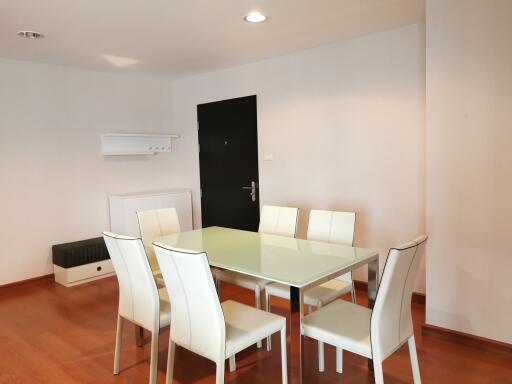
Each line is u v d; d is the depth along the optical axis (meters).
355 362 2.57
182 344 2.09
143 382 2.41
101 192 4.80
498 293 2.55
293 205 4.24
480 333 2.64
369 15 3.04
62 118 4.43
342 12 2.96
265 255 2.47
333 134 3.85
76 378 2.46
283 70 4.16
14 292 4.04
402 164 3.45
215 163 4.99
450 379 2.34
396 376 2.37
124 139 4.95
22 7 2.69
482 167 2.53
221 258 2.42
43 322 3.31
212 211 5.11
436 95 2.64
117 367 2.50
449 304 2.74
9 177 4.07
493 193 2.51
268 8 2.83
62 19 2.93
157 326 2.25
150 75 5.03
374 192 3.64
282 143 4.26
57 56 3.97
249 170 4.62
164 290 2.68
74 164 4.55
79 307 3.63
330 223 2.97
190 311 1.99
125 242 2.20
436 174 2.69
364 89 3.61
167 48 3.76
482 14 2.44
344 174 3.81
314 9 2.88
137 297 2.33
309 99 3.99
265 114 4.38
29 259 4.24
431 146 2.69
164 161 5.43
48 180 4.35
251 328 2.08
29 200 4.21
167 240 2.94
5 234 4.07
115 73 4.85
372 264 2.45
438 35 2.60
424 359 2.56
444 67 2.60
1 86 3.98
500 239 2.51
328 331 2.04
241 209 4.77
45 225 4.34
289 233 3.22
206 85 4.98
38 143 4.25
